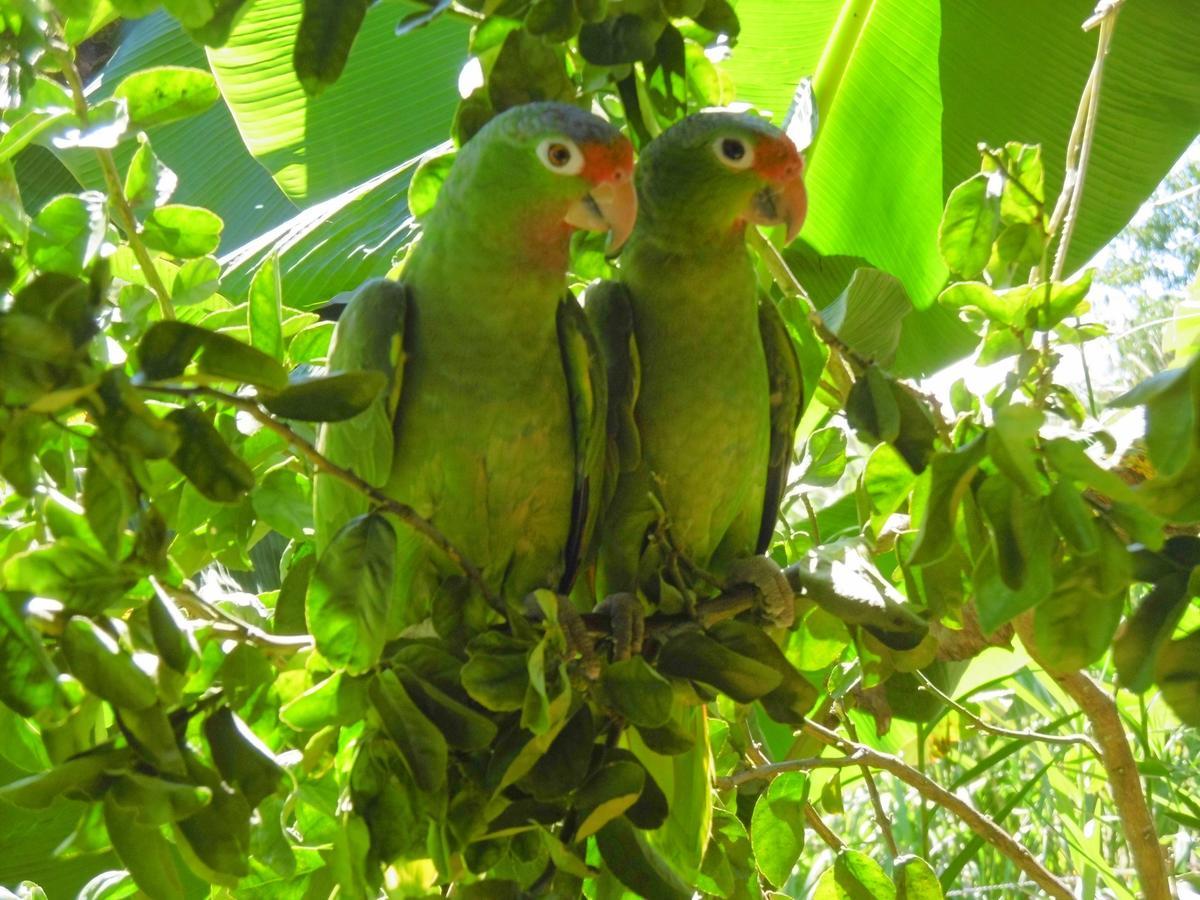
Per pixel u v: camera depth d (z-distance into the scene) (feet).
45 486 4.21
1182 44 8.79
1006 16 8.90
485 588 4.29
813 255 9.41
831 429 6.78
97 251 4.16
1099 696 6.19
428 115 9.32
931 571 4.75
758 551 6.56
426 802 4.11
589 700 4.48
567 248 5.65
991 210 5.33
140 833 3.61
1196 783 9.07
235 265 8.17
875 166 9.22
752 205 5.83
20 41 4.26
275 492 5.73
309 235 8.89
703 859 5.52
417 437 5.67
